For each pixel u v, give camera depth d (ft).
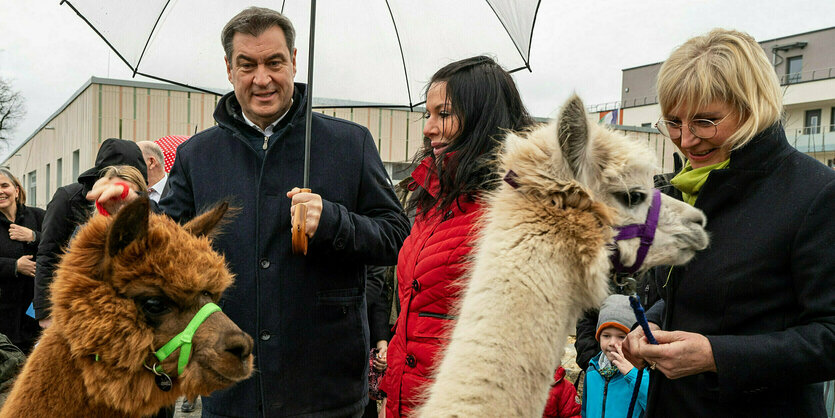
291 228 9.92
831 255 6.34
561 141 7.23
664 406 7.91
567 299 7.34
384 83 12.37
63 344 7.48
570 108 7.17
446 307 8.31
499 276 7.22
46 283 15.42
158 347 7.47
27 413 7.34
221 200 10.30
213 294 8.11
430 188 9.18
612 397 12.27
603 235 7.32
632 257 7.47
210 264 7.90
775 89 7.02
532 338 7.01
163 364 7.46
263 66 10.05
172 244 7.68
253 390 9.71
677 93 7.26
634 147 7.82
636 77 126.00
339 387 10.23
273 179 10.26
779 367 6.29
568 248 7.27
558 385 11.36
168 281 7.46
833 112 97.81
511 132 8.05
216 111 10.78
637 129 46.11
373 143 11.51
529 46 11.41
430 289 8.38
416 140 62.18
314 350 10.02
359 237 9.91
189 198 10.96
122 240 7.36
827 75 102.12
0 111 86.38
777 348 6.31
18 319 20.16
